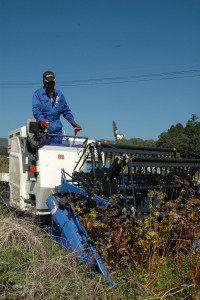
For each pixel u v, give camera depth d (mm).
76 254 4344
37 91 6391
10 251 4109
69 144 6332
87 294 3727
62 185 4922
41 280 3715
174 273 4379
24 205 5887
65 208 4805
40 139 5656
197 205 4984
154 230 4348
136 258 4398
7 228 4434
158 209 4602
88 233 4484
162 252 4676
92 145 4832
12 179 6551
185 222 4691
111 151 4867
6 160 9375
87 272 4172
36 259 4066
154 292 4027
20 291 3582
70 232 4566
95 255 4258
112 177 4496
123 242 4320
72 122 6547
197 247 4688
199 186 5625
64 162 5660
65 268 3977
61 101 6492
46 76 6270
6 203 5898
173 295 4047
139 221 4258
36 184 5578
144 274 4223
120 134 5879
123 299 3898
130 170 4348
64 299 3654
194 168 5344
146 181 5383
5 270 3777
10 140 7270
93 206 4680
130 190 4996
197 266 4191
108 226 4320
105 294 3828
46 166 5516
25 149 6035
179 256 4605
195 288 4070
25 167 5980
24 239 4414
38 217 5512
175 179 4980
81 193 4715
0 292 3617
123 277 4246
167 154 5645
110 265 4309
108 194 4531
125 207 4285
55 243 4645
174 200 4965
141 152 5234
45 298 3582
